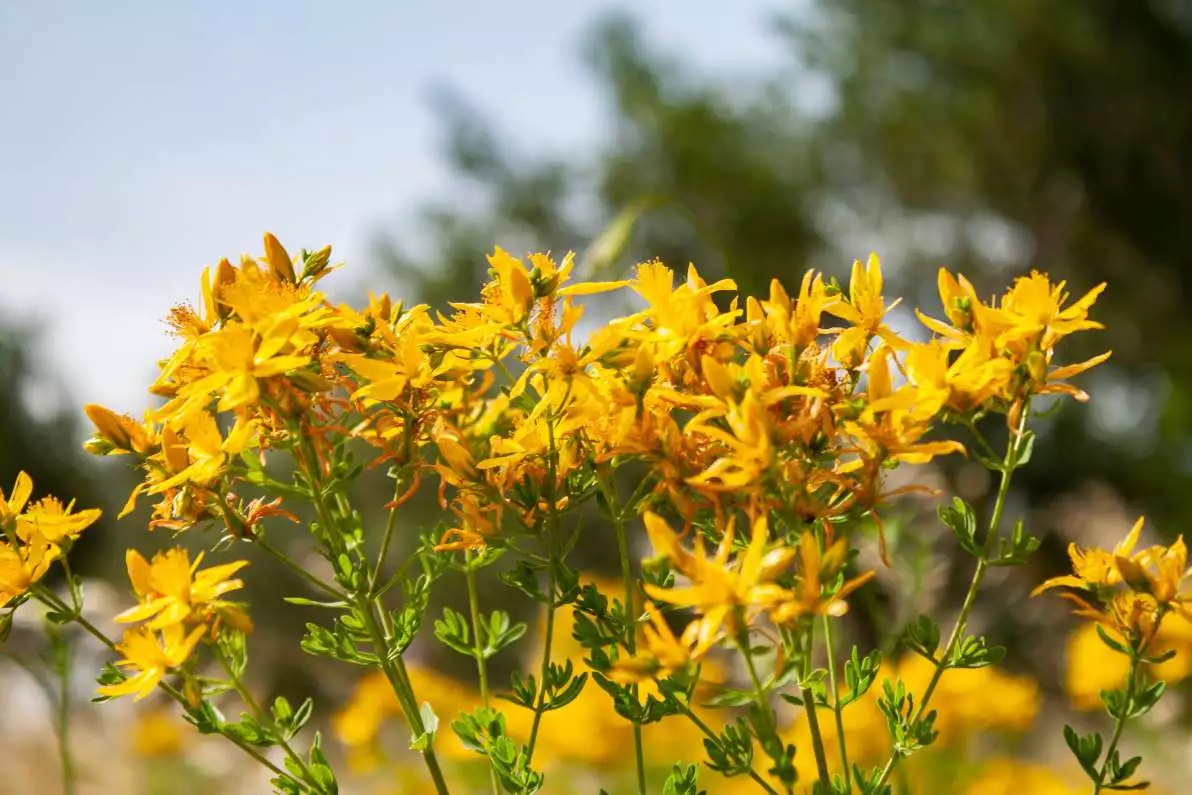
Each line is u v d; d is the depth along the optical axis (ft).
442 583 35.35
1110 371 46.57
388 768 14.35
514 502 5.76
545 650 5.59
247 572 34.42
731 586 4.49
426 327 5.82
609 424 5.44
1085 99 44.83
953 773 10.90
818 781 5.00
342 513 6.03
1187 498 40.42
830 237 50.16
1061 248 46.80
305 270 6.02
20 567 5.55
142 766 20.01
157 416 5.41
